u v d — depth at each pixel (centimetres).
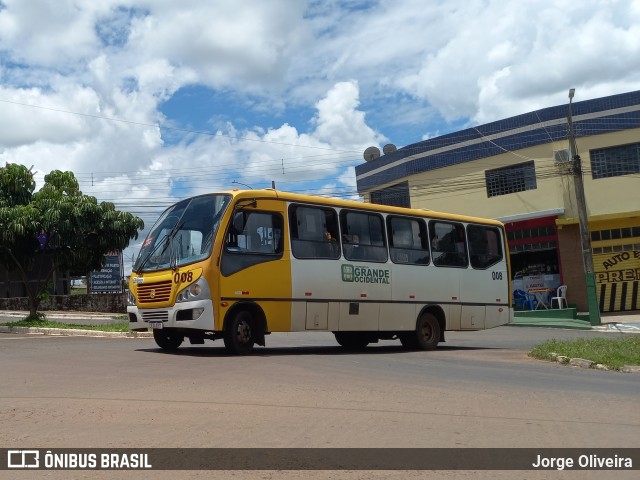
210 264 1236
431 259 1648
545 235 3005
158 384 910
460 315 1705
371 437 641
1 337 1814
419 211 1644
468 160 3181
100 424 677
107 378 962
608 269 2895
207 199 1320
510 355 1498
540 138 2997
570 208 2944
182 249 1289
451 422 712
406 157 3356
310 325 1383
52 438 623
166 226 1355
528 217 2978
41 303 3250
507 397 870
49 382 926
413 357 1401
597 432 679
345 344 1698
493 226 1838
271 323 1318
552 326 2617
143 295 1315
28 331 2016
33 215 2077
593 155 2925
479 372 1134
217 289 1237
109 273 3425
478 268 1767
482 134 3152
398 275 1562
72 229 2114
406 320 1574
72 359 1194
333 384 943
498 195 3111
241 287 1273
